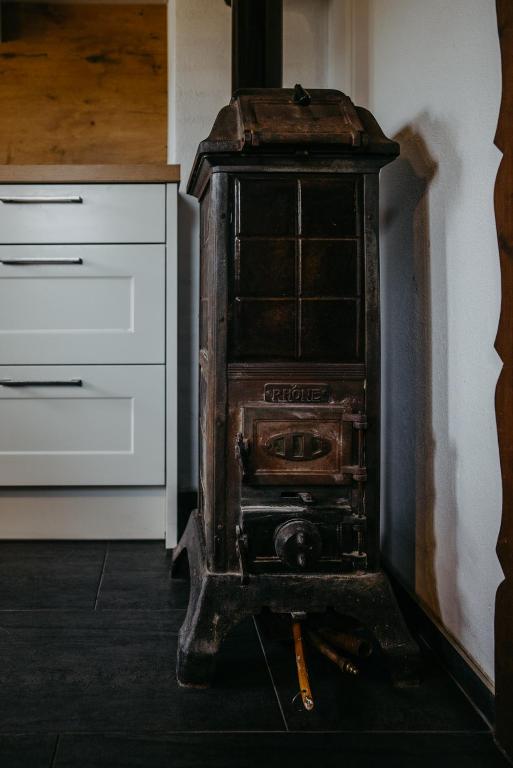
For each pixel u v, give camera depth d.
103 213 2.14
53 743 1.17
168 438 2.19
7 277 2.13
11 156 2.62
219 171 1.39
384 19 1.89
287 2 2.44
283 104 1.46
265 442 1.40
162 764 1.12
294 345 1.41
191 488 2.44
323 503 1.41
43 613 1.71
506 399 1.13
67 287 2.15
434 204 1.51
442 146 1.46
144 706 1.30
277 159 1.38
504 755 1.16
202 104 2.39
